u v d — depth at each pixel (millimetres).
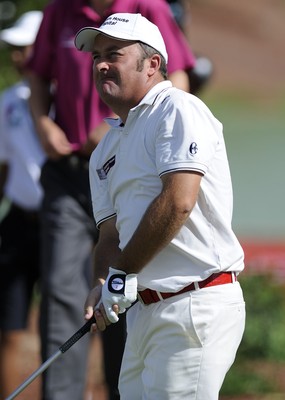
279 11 130625
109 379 22000
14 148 25875
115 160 16359
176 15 26328
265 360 29000
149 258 15523
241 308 16156
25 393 26062
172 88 16125
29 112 24234
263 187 73750
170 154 15305
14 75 36531
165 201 15195
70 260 22219
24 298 25500
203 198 15695
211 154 15516
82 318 22297
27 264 25516
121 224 16234
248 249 47094
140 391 16844
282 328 29938
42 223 22719
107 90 16203
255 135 96188
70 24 22500
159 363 15969
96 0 22188
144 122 15883
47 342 21984
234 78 121000
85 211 22438
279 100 114438
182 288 15805
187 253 15734
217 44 126000
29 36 26969
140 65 16156
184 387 15898
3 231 25531
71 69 22297
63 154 22219
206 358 15844
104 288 15859
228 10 129125
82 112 22297
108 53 16203
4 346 25312
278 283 32406
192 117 15461
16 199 25625
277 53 125875
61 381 21766
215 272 15828
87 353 22234
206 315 15766
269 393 26547
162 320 15891
